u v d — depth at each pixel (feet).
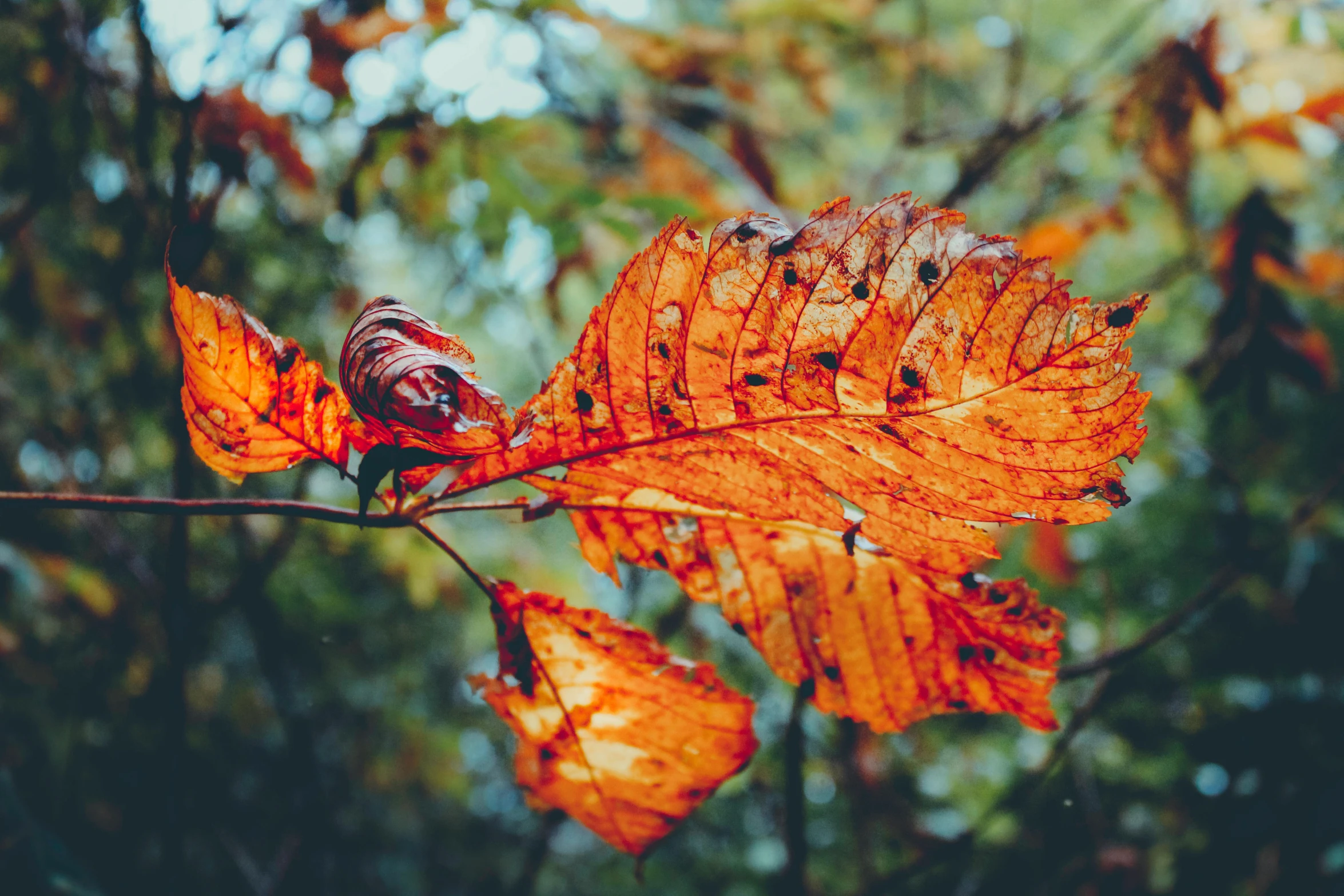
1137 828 5.01
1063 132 4.22
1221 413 4.12
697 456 1.11
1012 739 5.28
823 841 4.77
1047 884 3.90
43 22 2.39
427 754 5.66
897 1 4.55
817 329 1.06
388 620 5.37
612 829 1.30
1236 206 3.04
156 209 2.09
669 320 1.08
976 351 1.04
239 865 2.79
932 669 1.24
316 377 1.11
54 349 3.83
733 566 1.24
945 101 4.96
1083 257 4.92
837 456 1.09
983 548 1.10
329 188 3.10
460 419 1.07
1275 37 2.78
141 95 1.88
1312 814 4.15
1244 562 2.27
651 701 1.25
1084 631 5.44
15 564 3.12
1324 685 5.08
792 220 3.14
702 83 3.49
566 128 3.52
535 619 1.22
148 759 3.48
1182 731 5.49
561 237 2.70
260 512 1.08
